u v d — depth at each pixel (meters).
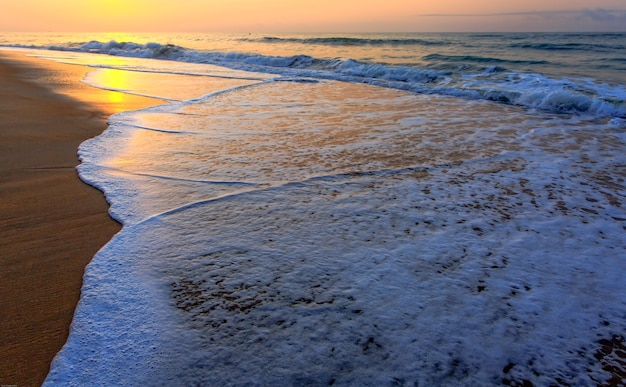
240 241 2.77
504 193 3.65
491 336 1.97
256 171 4.06
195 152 4.63
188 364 1.78
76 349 1.85
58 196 3.43
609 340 1.97
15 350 1.84
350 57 17.41
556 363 1.83
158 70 13.31
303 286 2.31
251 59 16.38
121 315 2.07
